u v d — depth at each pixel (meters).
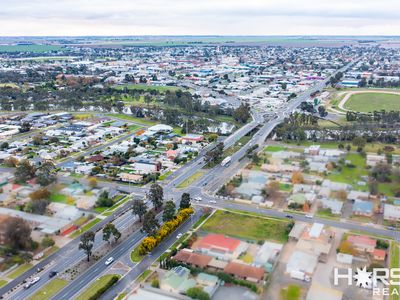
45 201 163.00
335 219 158.62
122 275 125.00
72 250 139.50
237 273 120.31
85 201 173.62
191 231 150.62
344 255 129.62
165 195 184.50
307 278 118.81
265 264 125.88
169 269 127.38
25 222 143.12
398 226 152.62
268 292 114.06
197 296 110.06
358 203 166.25
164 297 112.06
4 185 192.00
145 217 148.88
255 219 159.25
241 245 136.75
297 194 177.62
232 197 179.88
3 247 136.50
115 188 193.75
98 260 133.38
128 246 141.88
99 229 153.88
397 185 186.38
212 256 130.75
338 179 194.50
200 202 176.62
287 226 149.75
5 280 122.75
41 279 123.38
